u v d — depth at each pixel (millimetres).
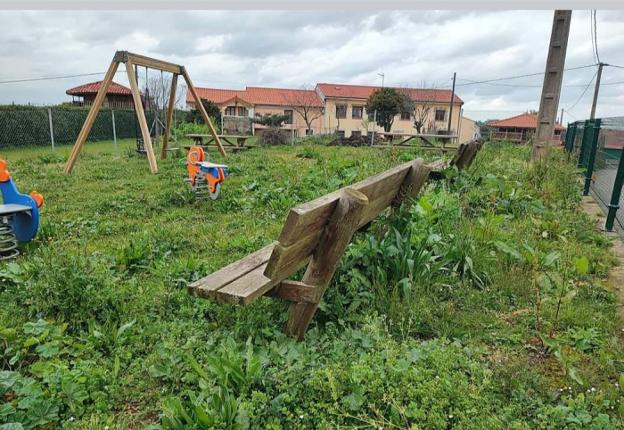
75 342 2244
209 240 4102
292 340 2133
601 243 3848
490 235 3594
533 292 2766
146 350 2184
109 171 8820
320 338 2221
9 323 2377
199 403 1611
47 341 2207
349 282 2682
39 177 8109
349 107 38781
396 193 3346
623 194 5508
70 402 1767
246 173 8258
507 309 2623
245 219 5008
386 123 30688
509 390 1811
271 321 2346
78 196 6195
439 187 5062
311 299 2111
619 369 1982
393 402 1646
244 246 3895
